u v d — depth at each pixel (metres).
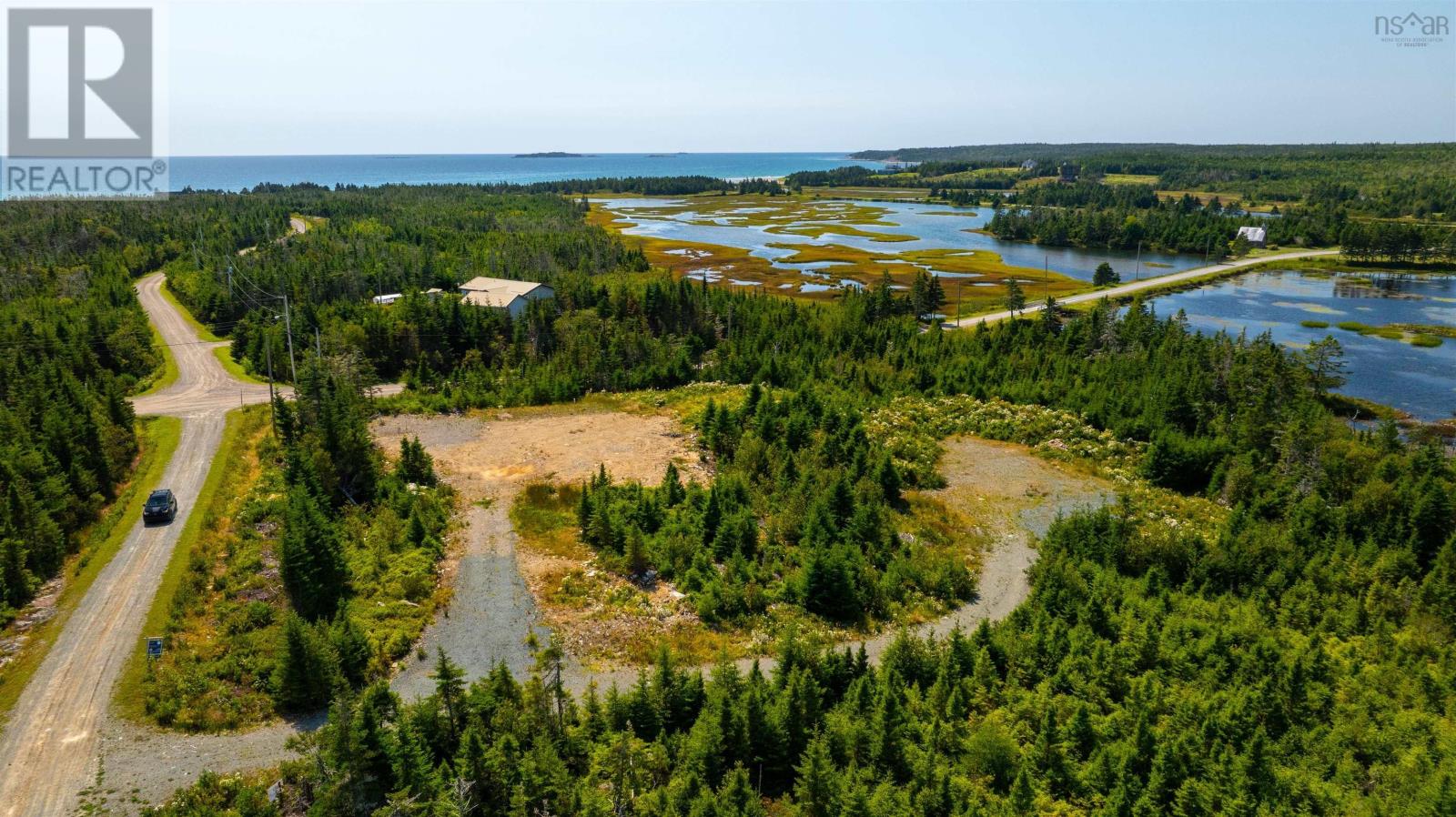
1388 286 185.12
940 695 42.19
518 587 54.19
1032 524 67.88
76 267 142.38
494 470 74.81
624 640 48.47
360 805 31.81
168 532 55.78
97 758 35.53
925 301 146.62
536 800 33.16
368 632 46.09
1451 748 37.94
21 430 60.34
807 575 53.19
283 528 53.22
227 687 40.56
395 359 107.88
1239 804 33.25
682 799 34.41
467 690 42.28
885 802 33.53
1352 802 34.97
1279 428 82.62
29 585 47.41
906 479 75.12
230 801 33.56
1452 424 97.19
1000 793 36.44
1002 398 99.12
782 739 37.97
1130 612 50.97
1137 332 115.44
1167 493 74.69
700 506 65.06
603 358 106.00
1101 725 40.47
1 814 32.25
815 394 91.38
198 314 122.88
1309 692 42.97
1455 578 55.88
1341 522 64.62
